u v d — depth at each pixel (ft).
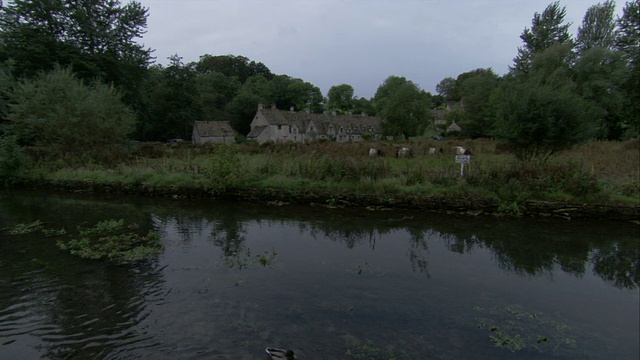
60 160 59.36
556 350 15.10
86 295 19.54
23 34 89.66
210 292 19.90
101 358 14.33
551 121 38.42
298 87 301.43
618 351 15.07
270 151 68.74
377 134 250.78
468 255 25.62
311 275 22.25
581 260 24.56
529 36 155.43
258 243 28.48
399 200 38.22
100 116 66.13
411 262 24.44
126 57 108.88
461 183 38.86
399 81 254.68
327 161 46.44
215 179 45.06
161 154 74.28
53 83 64.49
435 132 251.80
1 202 44.96
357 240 29.07
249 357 14.32
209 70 318.65
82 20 95.09
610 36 136.56
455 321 17.16
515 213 35.01
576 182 35.86
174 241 28.96
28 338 15.67
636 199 34.22
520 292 20.15
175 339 15.53
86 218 36.60
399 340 15.61
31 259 24.88
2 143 56.54
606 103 104.42
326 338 15.67
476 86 153.69
